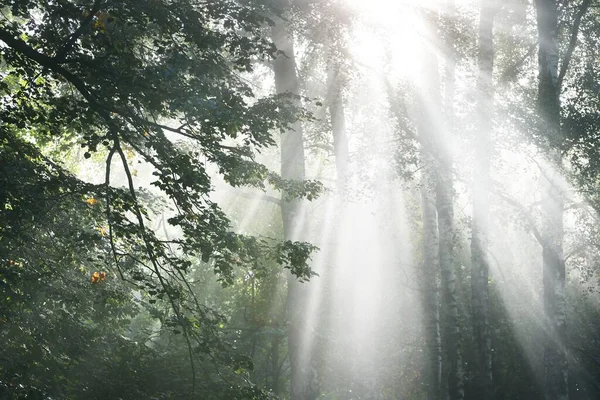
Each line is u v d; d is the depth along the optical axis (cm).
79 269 1483
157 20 1138
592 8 2834
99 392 1344
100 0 1099
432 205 2630
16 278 1251
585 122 2255
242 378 1534
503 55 2934
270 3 1280
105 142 1191
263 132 1198
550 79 2547
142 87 1127
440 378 2472
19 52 1101
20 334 1273
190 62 1144
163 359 1582
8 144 1252
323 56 2083
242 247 1291
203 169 1188
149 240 1215
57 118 1218
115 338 1501
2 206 1145
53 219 1319
